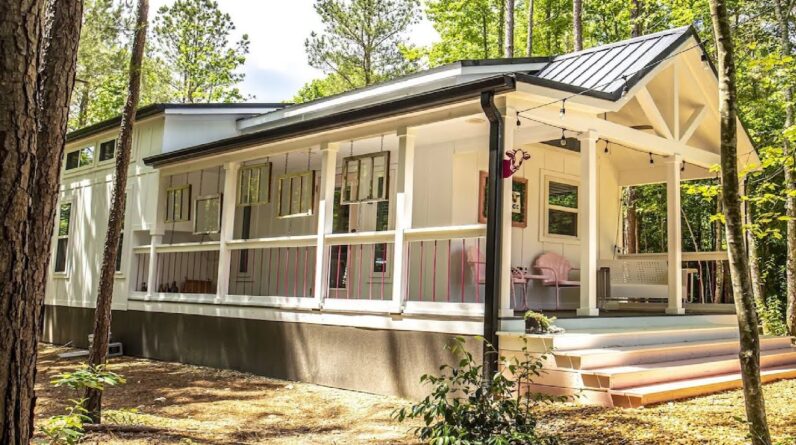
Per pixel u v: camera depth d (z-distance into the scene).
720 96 4.94
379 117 8.41
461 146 10.11
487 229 7.16
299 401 8.09
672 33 9.29
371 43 25.16
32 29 2.75
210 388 9.14
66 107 4.62
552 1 22.95
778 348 10.30
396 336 8.14
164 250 12.52
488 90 7.16
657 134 9.66
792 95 12.59
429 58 23.89
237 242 10.86
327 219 9.36
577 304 11.83
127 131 7.31
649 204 22.45
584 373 6.43
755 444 4.58
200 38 28.84
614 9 19.88
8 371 2.69
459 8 21.89
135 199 13.54
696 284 17.50
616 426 5.47
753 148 10.73
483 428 4.48
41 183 4.18
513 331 7.07
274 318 9.95
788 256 13.87
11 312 2.70
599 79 8.78
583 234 8.15
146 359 12.30
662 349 7.54
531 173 11.16
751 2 12.04
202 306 11.31
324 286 9.28
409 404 7.44
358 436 6.29
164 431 5.96
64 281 15.55
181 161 12.09
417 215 10.65
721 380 7.19
